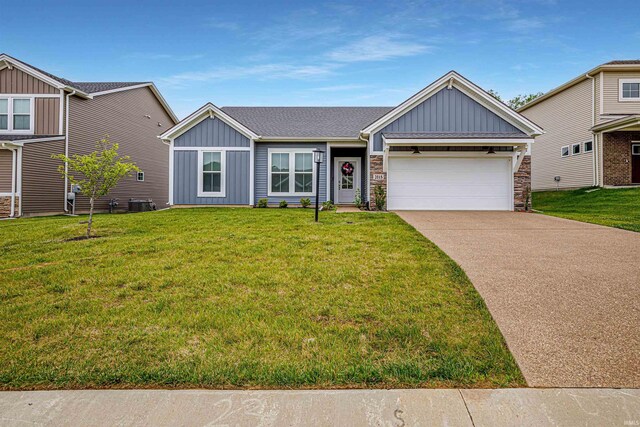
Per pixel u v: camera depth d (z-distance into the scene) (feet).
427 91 40.78
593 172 57.98
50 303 12.98
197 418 7.46
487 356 9.53
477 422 7.30
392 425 7.25
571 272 16.02
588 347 9.93
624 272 15.90
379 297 13.32
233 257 18.52
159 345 10.14
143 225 29.32
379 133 41.39
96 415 7.54
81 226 28.86
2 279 15.37
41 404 7.87
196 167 46.42
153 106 70.64
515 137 38.32
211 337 10.58
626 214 36.04
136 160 65.10
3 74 49.93
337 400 7.97
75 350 9.91
